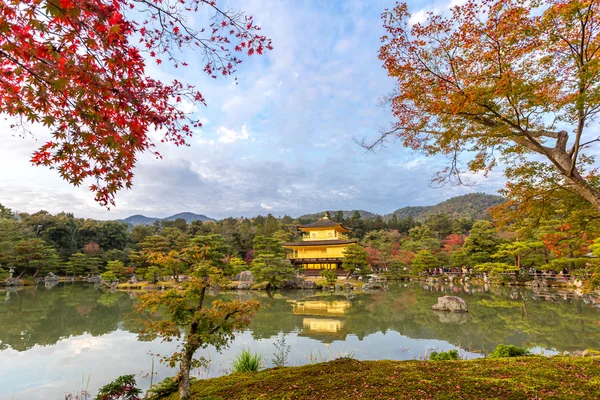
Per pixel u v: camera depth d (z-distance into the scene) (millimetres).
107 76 3496
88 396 8336
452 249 52031
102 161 4078
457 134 6668
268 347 12422
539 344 12812
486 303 23484
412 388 5645
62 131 3766
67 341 14023
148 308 6105
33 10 2908
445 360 8180
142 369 10336
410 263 51969
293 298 28453
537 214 7781
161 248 46344
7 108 3486
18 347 13086
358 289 35875
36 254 44062
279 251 42750
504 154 7211
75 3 2893
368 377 6410
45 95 3334
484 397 5137
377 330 15469
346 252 42312
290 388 6145
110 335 15094
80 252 56219
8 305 24484
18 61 3229
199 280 6027
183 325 6059
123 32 3467
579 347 12250
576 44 6082
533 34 5840
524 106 6168
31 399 8195
